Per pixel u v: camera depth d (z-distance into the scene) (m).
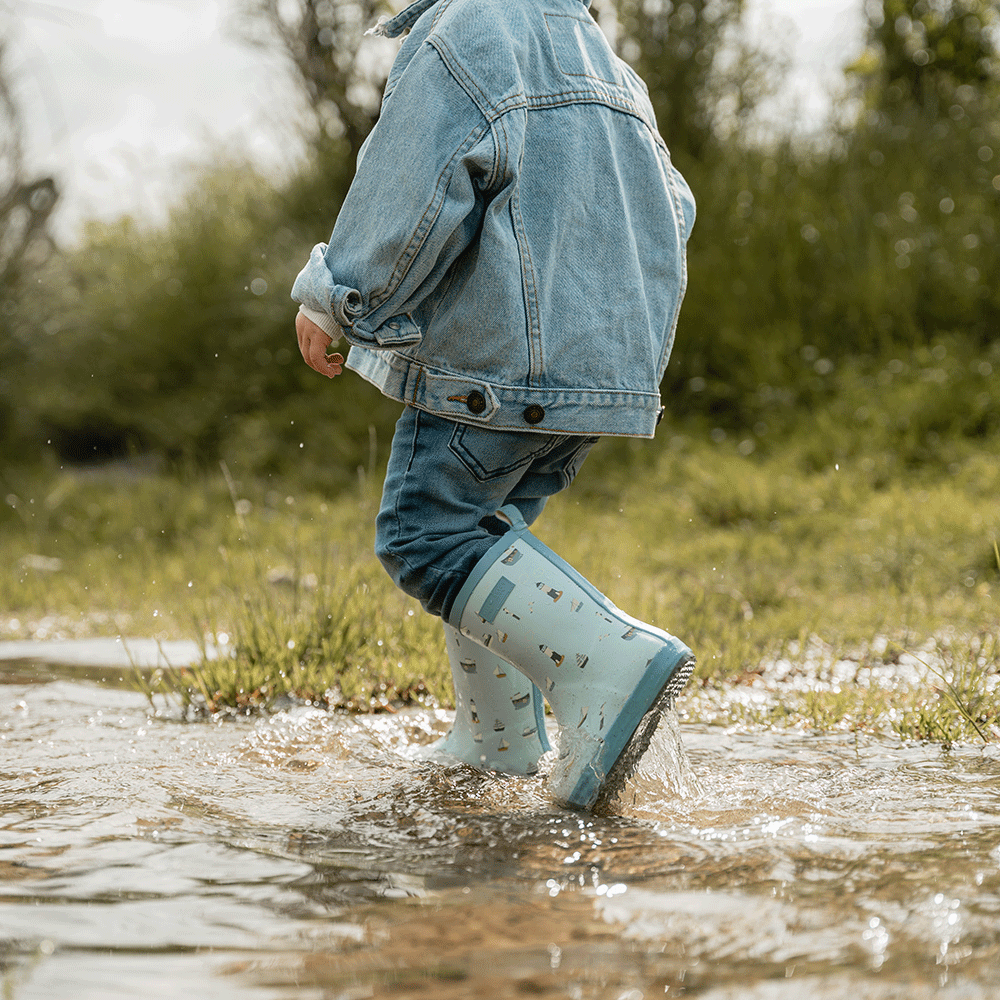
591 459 7.38
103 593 5.29
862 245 8.21
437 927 1.25
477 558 1.89
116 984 1.09
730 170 9.20
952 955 1.12
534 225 1.90
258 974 1.11
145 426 9.61
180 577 5.48
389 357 1.98
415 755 2.25
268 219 10.56
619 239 2.01
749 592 4.36
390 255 1.81
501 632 1.85
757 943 1.17
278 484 8.15
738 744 2.35
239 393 9.48
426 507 1.94
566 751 1.82
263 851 1.58
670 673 1.75
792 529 5.70
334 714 2.73
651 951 1.16
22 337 9.91
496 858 1.54
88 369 10.15
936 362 7.18
